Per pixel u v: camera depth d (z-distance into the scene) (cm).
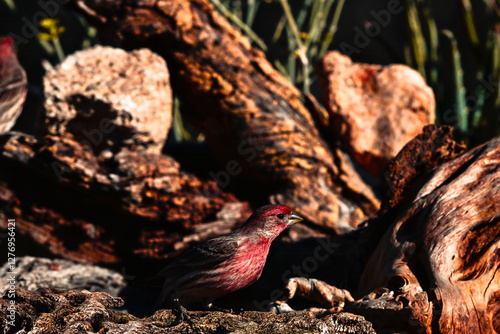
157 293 974
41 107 959
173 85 1072
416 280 652
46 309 596
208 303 722
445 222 687
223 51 1035
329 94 1067
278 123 1038
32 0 1916
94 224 1028
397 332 610
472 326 606
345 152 1105
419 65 1332
